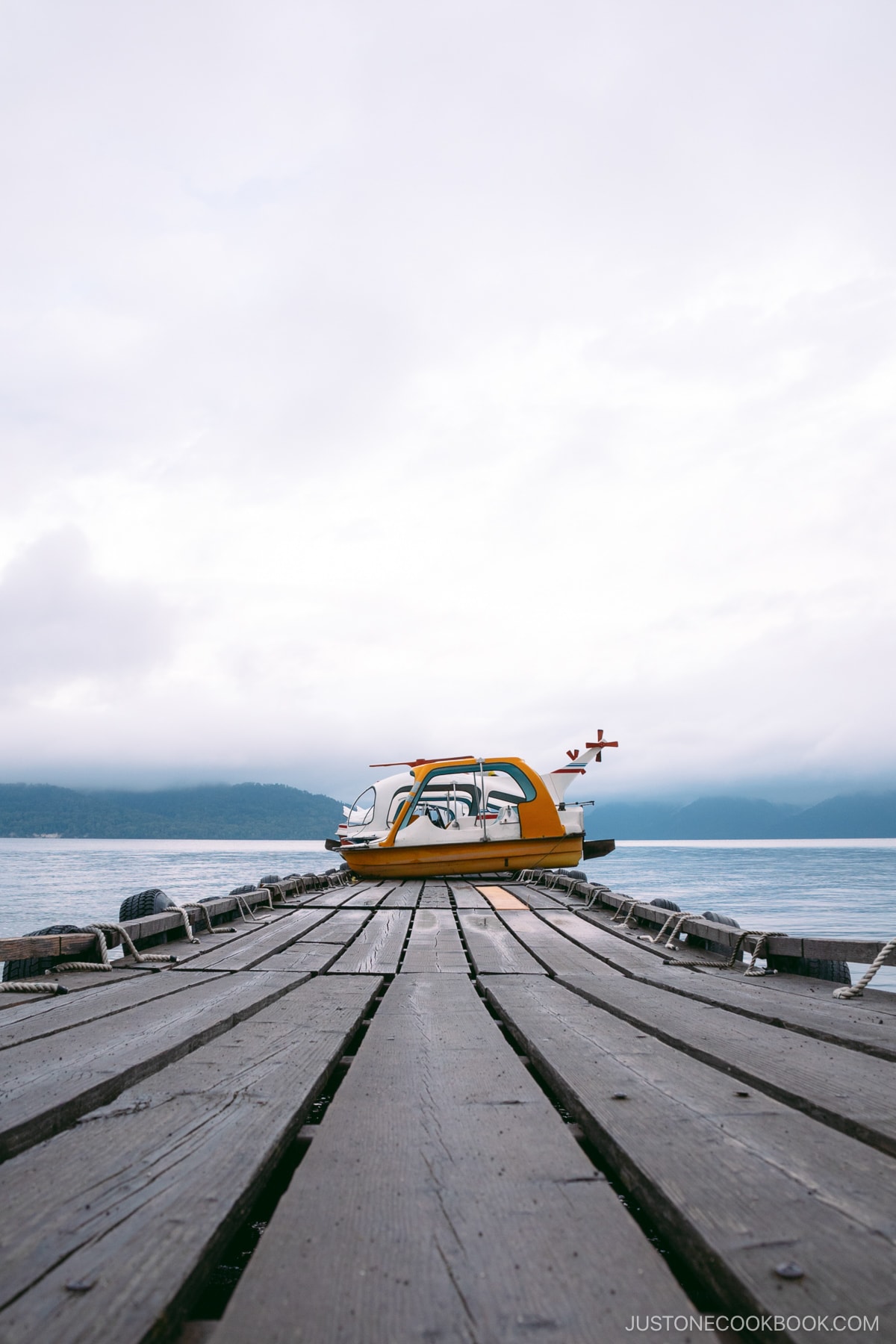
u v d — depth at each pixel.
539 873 14.12
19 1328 1.13
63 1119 2.12
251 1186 1.66
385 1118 2.14
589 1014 3.60
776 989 4.43
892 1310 1.19
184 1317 1.27
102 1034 3.02
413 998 4.03
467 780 15.94
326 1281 1.30
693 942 6.41
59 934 4.92
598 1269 1.35
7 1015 3.45
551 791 14.90
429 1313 1.21
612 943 6.37
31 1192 1.59
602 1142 2.02
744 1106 2.21
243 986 4.28
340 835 17.02
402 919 8.14
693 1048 2.91
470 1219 1.53
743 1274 1.29
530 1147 1.92
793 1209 1.54
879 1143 1.96
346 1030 3.23
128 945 5.32
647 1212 1.70
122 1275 1.28
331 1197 1.62
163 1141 1.90
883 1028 3.26
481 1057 2.82
